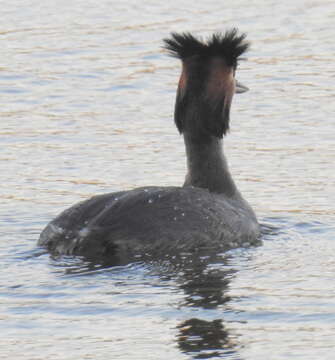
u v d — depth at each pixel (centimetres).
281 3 3209
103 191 1889
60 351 1162
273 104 2391
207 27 2883
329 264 1445
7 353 1159
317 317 1242
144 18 3030
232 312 1257
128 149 2131
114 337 1195
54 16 3081
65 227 1473
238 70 2617
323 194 1858
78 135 2216
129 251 1423
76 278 1366
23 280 1359
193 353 1152
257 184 1923
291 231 1641
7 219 1700
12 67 2627
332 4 3203
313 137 2184
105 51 2758
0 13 3108
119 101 2423
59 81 2544
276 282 1368
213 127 1662
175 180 1955
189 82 1662
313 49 2767
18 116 2327
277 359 1134
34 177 1964
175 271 1397
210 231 1492
